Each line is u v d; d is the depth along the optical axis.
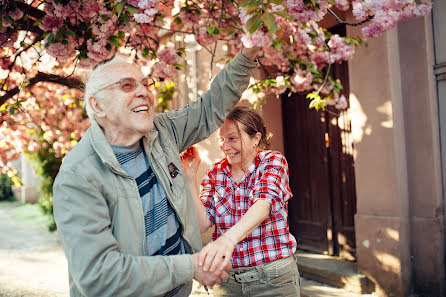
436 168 3.78
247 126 1.90
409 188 3.92
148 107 1.43
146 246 1.34
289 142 5.50
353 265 4.40
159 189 1.43
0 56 3.37
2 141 5.08
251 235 1.85
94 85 1.39
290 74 4.18
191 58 5.96
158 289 1.19
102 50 2.66
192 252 1.47
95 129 1.35
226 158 2.05
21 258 6.30
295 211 5.45
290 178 5.50
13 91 3.23
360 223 4.05
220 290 1.96
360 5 2.53
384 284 3.84
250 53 1.65
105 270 1.15
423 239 3.82
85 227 1.18
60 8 2.51
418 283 3.84
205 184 2.05
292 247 1.88
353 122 4.15
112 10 2.46
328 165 4.93
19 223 10.04
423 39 3.80
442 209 3.81
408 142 3.93
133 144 1.44
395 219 3.75
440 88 3.83
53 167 8.31
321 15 2.04
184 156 1.90
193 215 1.53
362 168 4.07
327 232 4.94
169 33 5.63
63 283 4.96
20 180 5.34
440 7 3.80
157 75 3.31
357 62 4.09
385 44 3.82
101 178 1.27
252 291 1.85
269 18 1.56
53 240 7.72
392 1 2.45
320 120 5.02
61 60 2.74
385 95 3.83
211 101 1.69
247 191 1.89
